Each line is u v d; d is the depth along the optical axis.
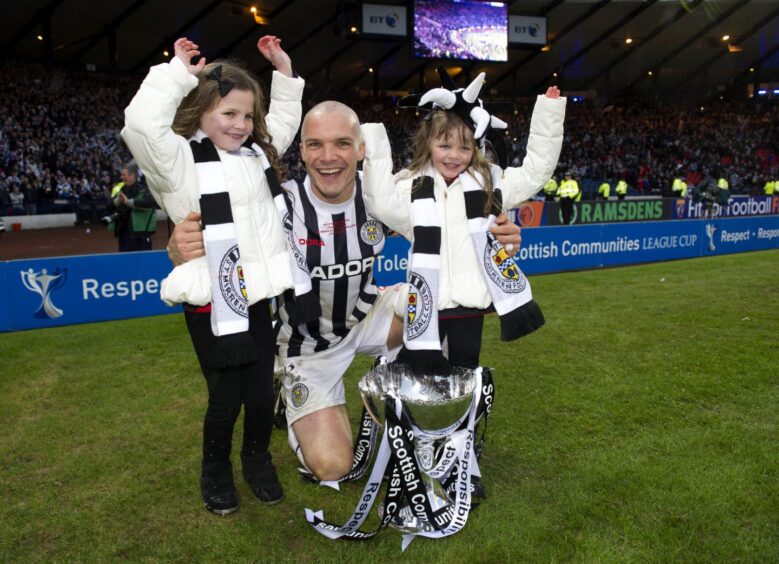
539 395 3.93
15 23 20.91
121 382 4.25
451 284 2.69
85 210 17.31
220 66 2.42
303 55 26.20
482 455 3.14
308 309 2.54
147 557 2.37
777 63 31.58
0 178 16.78
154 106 2.23
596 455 3.10
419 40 22.22
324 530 2.48
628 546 2.37
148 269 6.16
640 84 33.59
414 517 2.54
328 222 2.67
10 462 3.12
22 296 5.61
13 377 4.36
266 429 2.76
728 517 2.54
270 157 2.60
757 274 8.34
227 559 2.36
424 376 2.60
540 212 14.84
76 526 2.57
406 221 2.61
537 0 23.59
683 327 5.49
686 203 17.38
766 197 18.22
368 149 2.49
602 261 9.37
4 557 2.37
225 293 2.35
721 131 31.38
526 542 2.41
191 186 2.37
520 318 2.65
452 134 2.58
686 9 25.08
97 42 22.98
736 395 3.88
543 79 32.78
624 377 4.22
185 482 2.92
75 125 21.06
